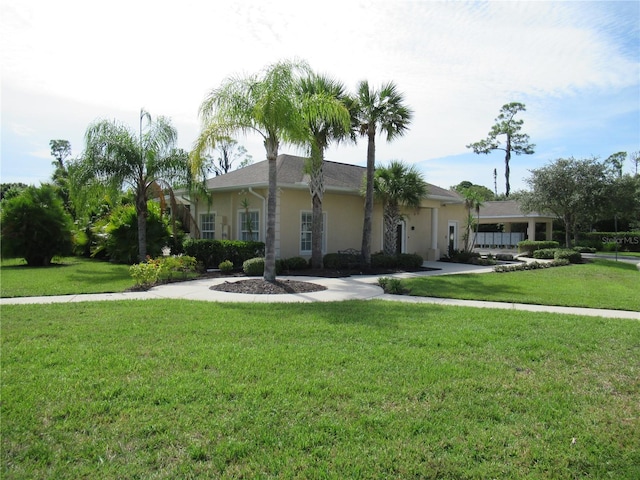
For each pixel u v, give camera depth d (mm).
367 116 15602
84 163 15859
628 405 4008
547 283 13102
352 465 2992
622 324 7234
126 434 3357
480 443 3289
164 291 10742
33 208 17656
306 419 3629
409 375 4625
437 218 22375
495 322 7199
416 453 3145
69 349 5445
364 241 16297
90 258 21578
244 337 6105
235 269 15445
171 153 16750
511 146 54156
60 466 2936
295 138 11398
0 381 4352
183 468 2926
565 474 2922
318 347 5609
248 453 3129
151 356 5219
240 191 17797
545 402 4023
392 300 9562
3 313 7699
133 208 18734
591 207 24984
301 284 11641
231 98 11234
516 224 37250
